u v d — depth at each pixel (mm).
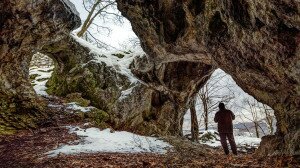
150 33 11453
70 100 15547
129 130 14781
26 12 11609
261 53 7281
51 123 11938
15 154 7512
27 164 6582
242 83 8938
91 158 7043
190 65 16609
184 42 10266
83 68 16391
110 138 10727
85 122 13234
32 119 11594
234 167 5562
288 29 6195
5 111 11055
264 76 7695
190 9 9406
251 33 7195
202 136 20734
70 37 16641
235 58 8492
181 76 16750
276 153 6922
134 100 15414
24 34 12148
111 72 16000
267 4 6172
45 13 12328
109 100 15172
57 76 17531
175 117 17750
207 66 16906
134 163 6414
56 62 17547
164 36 10961
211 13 8633
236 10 7367
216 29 8656
